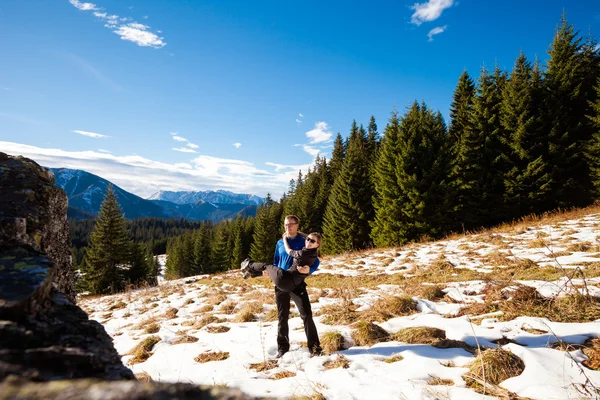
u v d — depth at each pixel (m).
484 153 21.61
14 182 2.55
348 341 4.26
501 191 21.11
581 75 20.31
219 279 15.12
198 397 0.92
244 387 3.28
